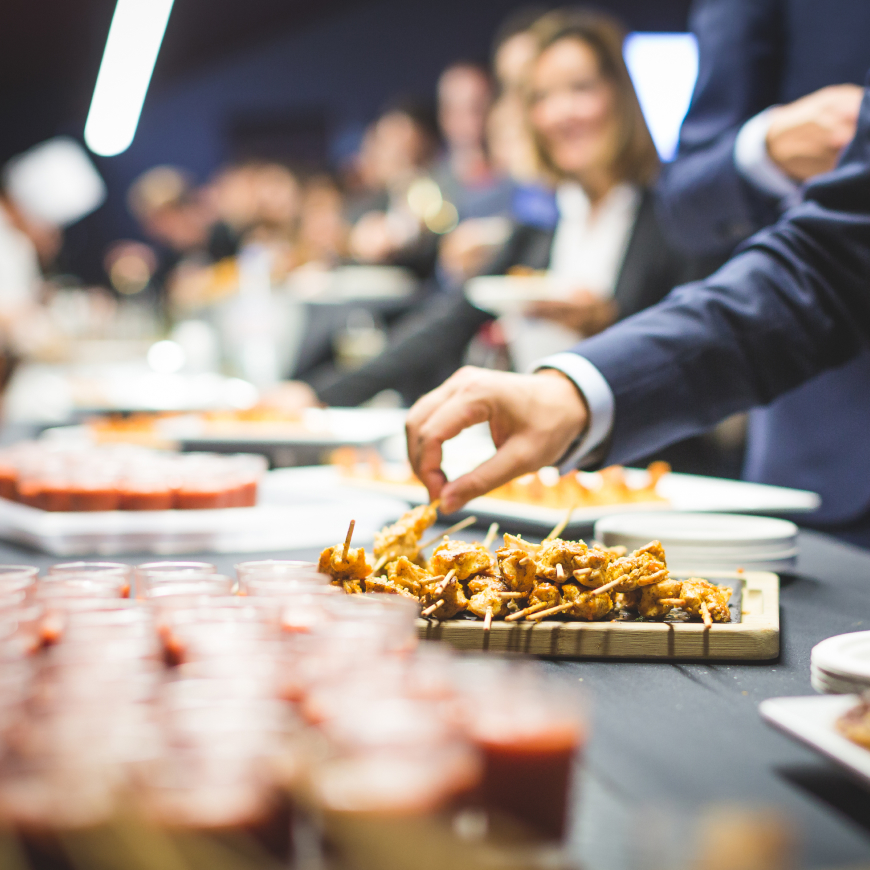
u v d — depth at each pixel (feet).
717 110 7.13
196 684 2.10
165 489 6.16
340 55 40.06
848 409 6.72
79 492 6.10
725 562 4.98
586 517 6.13
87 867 1.69
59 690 2.08
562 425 4.25
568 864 1.80
